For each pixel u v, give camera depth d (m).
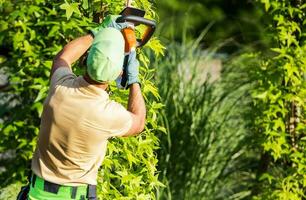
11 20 10.52
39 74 10.79
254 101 12.21
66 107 7.26
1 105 11.73
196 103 14.09
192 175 13.62
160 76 14.09
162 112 13.45
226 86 14.88
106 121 7.25
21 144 10.80
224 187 13.89
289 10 11.88
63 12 10.25
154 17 9.86
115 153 9.80
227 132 14.20
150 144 9.80
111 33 7.18
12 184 11.13
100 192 9.45
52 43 10.68
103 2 9.49
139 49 9.62
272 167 12.88
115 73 7.11
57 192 7.56
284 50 11.90
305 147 12.05
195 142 13.73
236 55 15.63
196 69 15.06
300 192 12.05
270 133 11.92
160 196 13.12
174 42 15.27
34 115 11.07
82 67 9.19
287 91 12.11
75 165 7.48
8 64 11.12
